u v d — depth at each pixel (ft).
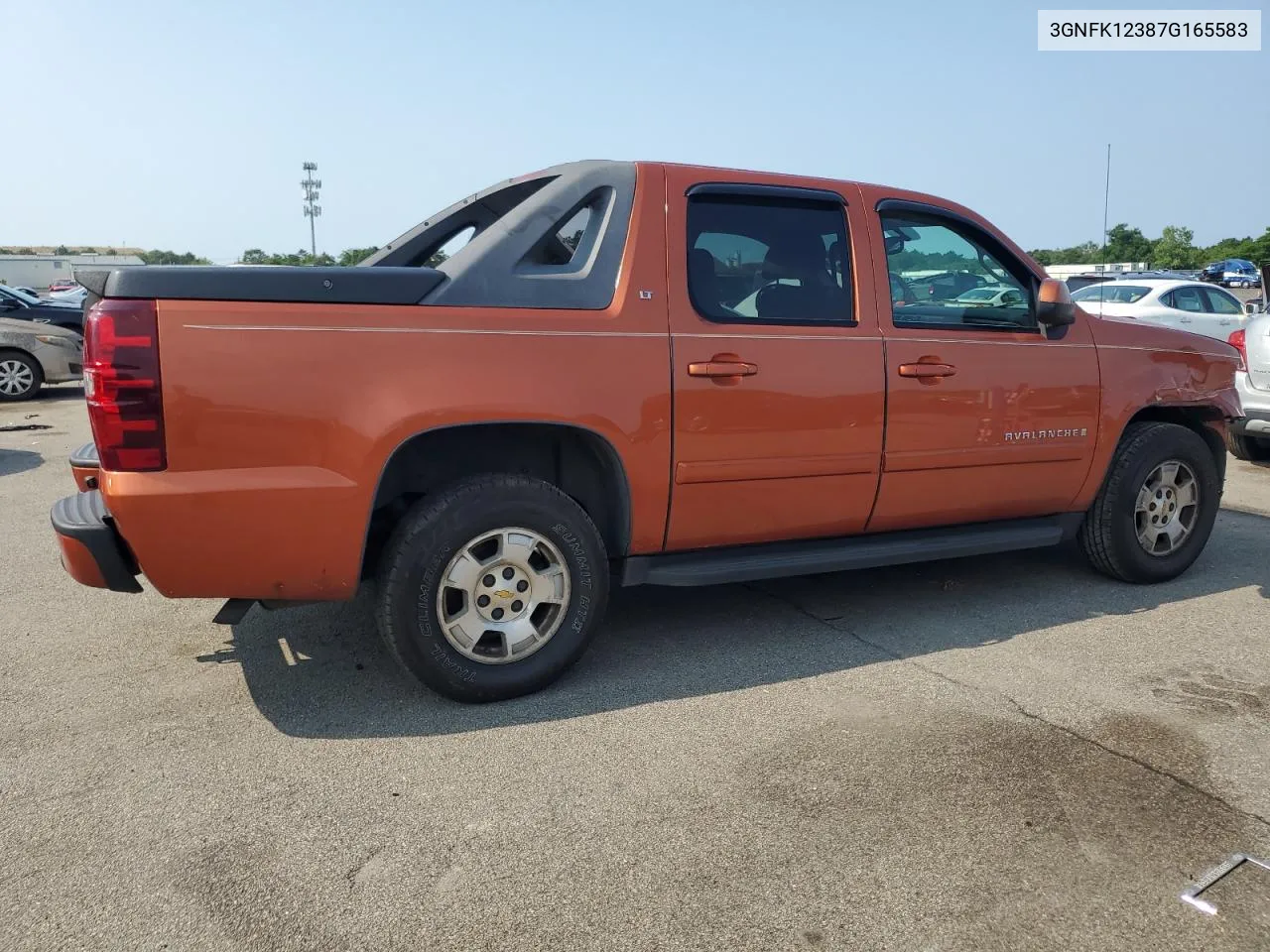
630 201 12.00
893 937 7.43
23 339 44.68
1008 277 14.80
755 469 12.42
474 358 10.70
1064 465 15.06
